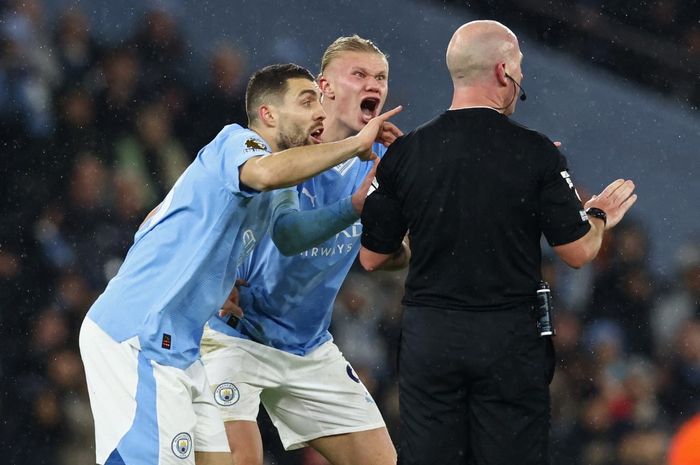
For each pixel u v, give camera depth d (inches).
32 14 1339.8
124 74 1358.3
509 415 568.7
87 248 1254.3
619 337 1334.9
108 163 1309.1
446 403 573.9
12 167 1272.1
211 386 682.2
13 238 1237.1
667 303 1376.7
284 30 1471.5
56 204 1266.0
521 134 569.9
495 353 563.5
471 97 577.9
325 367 713.0
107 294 593.0
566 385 1294.3
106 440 581.3
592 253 573.6
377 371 1224.2
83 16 1362.0
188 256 589.0
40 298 1216.2
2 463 1136.2
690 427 1280.8
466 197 563.5
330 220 624.7
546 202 566.3
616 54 1541.6
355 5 1494.8
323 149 570.9
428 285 575.2
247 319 691.4
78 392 1174.3
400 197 580.4
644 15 1544.0
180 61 1396.4
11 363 1175.0
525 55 1537.9
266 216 621.6
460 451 576.4
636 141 1518.2
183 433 577.9
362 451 717.3
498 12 1531.7
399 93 1475.1
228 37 1437.0
